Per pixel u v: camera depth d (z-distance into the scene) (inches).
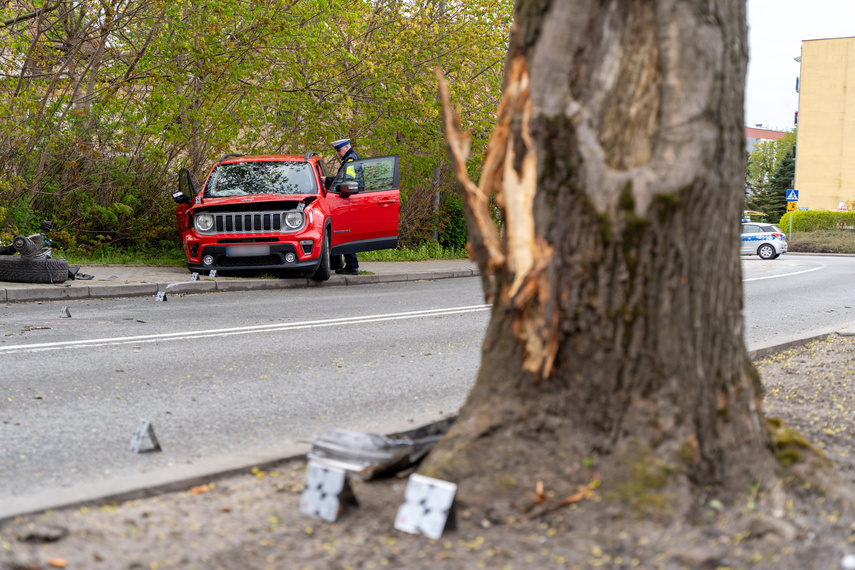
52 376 244.5
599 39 121.0
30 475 155.3
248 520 119.2
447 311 432.5
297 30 677.9
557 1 121.0
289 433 189.3
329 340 327.3
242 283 535.5
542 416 122.6
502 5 821.9
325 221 565.6
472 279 685.3
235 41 634.2
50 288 446.6
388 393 235.6
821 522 119.7
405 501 114.7
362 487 130.5
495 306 130.3
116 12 575.5
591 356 120.6
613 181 117.7
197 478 138.9
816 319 439.2
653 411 118.3
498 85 891.4
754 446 125.4
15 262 467.2
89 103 635.5
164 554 107.0
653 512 112.7
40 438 180.7
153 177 696.4
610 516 112.8
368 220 613.3
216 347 303.4
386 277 650.8
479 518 114.6
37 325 343.0
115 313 392.8
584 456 119.9
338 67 763.4
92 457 167.6
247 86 652.1
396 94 779.4
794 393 224.8
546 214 121.3
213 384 241.4
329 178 623.5
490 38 808.9
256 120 716.0
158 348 297.4
